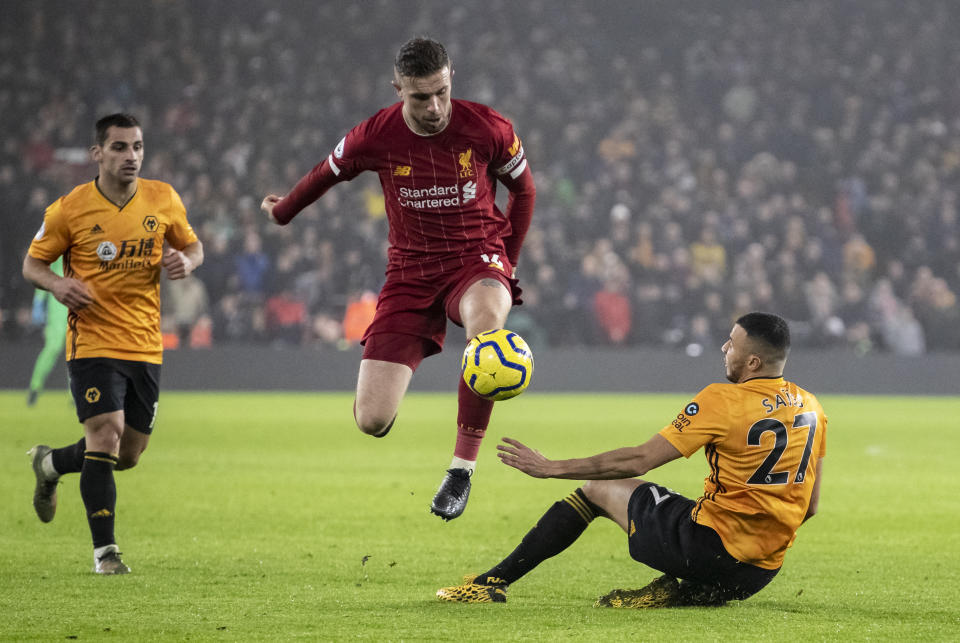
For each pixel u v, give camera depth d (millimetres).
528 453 16328
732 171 103375
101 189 21969
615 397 83000
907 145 106500
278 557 22234
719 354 86438
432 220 21031
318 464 39688
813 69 112000
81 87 97562
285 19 107500
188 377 81312
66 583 19250
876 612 17312
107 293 21750
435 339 21656
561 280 87875
